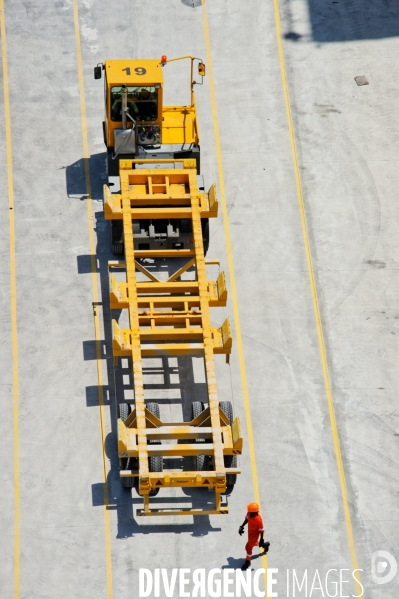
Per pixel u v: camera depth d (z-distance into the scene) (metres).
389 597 70.12
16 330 80.88
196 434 70.50
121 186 80.31
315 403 78.38
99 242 86.06
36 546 70.88
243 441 76.06
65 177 89.94
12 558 70.38
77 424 76.38
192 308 78.31
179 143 85.25
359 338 82.00
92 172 90.44
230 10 102.31
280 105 95.81
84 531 71.69
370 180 91.38
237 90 96.56
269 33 100.81
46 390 77.88
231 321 82.12
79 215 87.62
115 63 83.81
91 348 80.12
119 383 78.50
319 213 89.06
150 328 74.88
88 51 98.25
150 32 100.00
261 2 103.12
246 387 78.81
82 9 101.00
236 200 89.38
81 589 69.44
